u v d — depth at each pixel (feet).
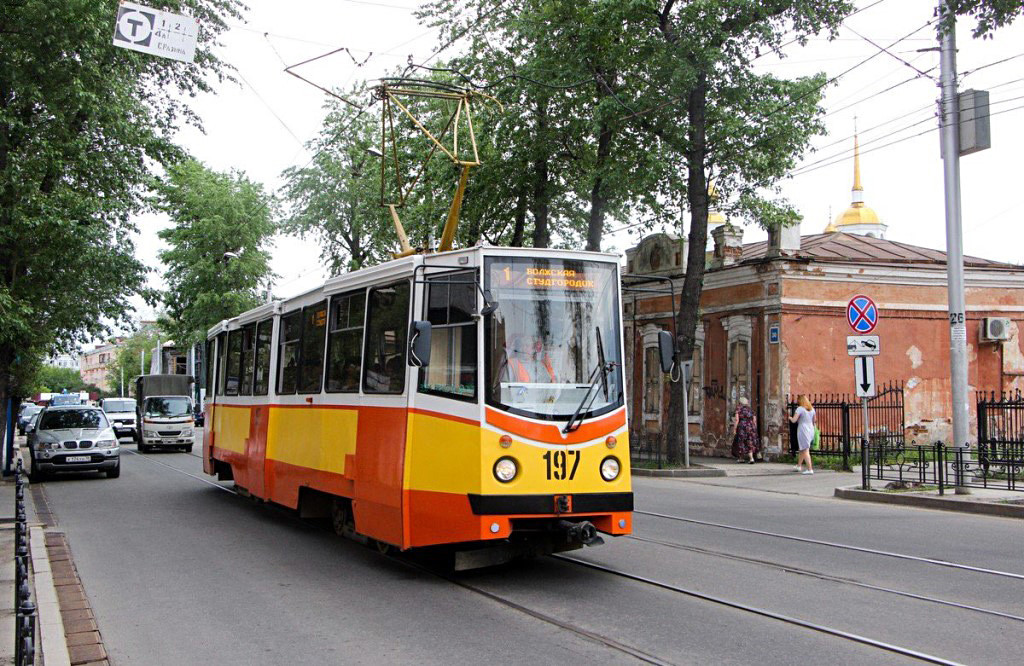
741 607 24.53
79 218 62.90
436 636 22.22
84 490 61.41
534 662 19.85
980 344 85.25
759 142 70.85
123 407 143.13
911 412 81.87
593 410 27.89
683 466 73.10
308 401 37.68
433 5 82.23
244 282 154.20
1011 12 41.14
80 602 26.86
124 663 20.54
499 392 26.81
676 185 75.77
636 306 100.27
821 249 86.74
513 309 27.66
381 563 32.63
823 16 63.52
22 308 62.69
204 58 66.18
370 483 30.76
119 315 75.36
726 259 87.81
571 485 27.12
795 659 19.72
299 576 30.37
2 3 51.98
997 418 78.18
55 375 410.93
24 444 130.52
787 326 78.89
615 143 77.46
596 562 31.45
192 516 46.62
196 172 155.22
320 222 140.46
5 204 60.54
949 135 54.85
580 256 28.91
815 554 32.78
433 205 91.61
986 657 19.69
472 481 26.30
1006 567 30.14
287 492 39.60
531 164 85.97
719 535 37.50
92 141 64.90
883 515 44.55
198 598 27.20
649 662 19.69
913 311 82.94
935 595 25.91
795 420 70.69
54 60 55.83
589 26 70.54
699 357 89.81
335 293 35.78
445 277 28.66
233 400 51.70
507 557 28.09
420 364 26.35
